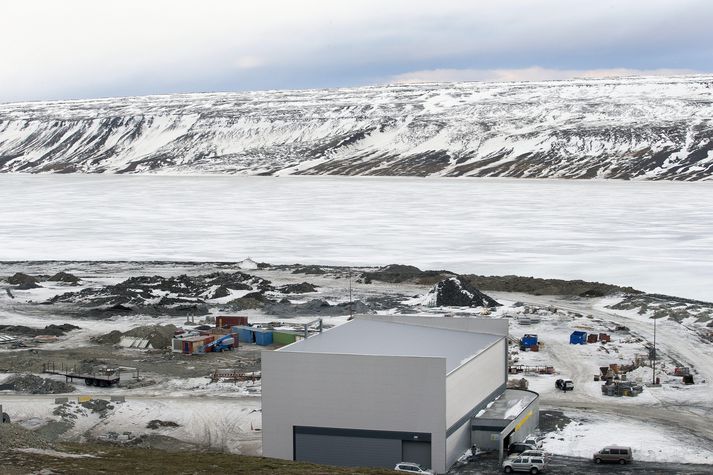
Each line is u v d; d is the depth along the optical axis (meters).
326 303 97.06
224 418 56.66
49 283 117.50
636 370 68.31
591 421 55.16
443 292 98.56
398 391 46.72
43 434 52.12
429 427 46.34
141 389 64.25
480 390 52.69
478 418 50.50
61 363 72.62
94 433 53.53
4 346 80.25
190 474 39.94
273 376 48.56
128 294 104.62
